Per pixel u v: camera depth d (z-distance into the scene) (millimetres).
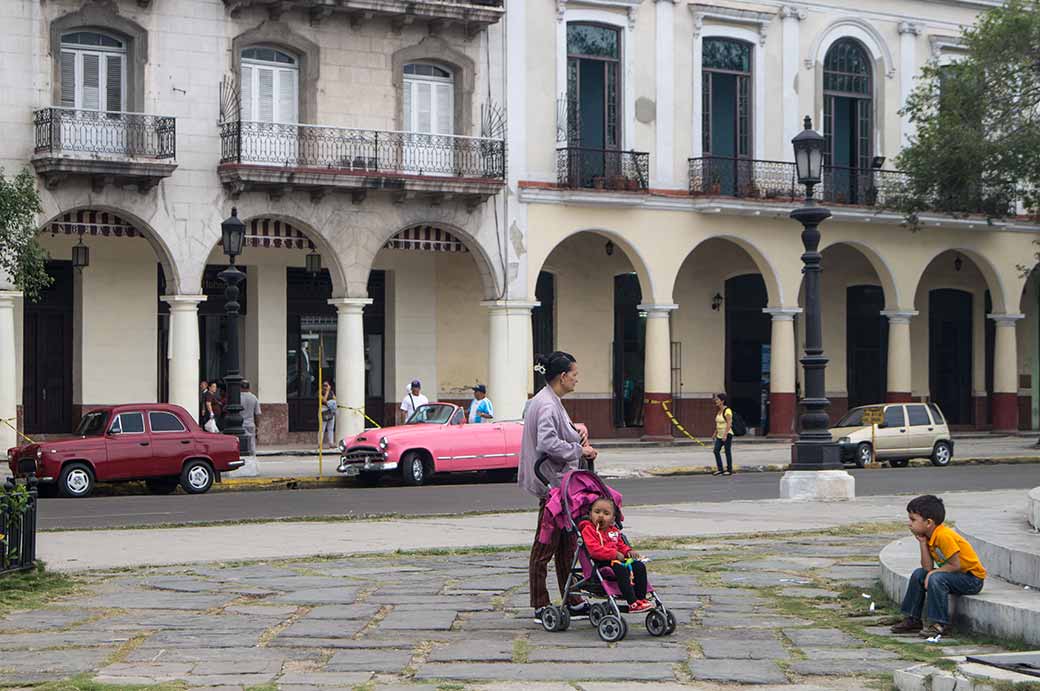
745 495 25594
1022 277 46250
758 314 45219
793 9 42312
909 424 35250
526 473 11391
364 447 28469
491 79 38094
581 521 10906
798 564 14984
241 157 34219
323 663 9930
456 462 29016
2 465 31406
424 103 37531
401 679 9414
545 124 38812
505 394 38188
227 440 26938
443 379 40094
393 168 36406
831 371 46062
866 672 9547
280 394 37906
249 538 17656
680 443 40312
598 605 10953
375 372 39812
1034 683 8375
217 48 34625
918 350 48094
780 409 42156
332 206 35719
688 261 44031
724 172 41219
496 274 38000
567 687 9117
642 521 19656
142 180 33094
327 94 36000
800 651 10242
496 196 37938
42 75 32656
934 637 10641
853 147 43656
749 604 12312
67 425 35438
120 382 35594
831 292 45969
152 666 9805
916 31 44344
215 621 11539
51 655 10188
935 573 10750
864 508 21859
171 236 33906
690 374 44031
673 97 40656
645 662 9883
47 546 16703
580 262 42062
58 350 35406
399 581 13758
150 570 14602
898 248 43906
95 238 35250
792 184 41969
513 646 10469
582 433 11406
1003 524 13500
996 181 39500
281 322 37969
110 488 27391
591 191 38656
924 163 39469
